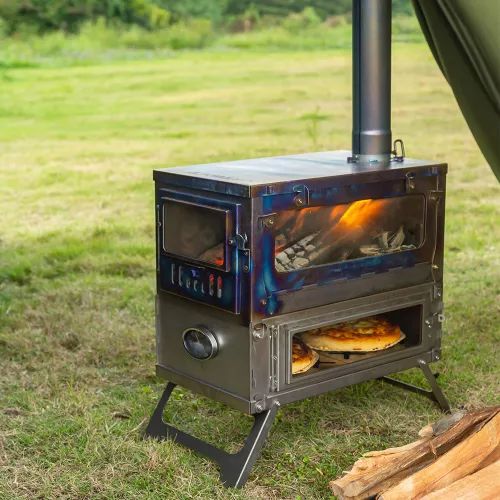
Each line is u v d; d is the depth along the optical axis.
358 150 2.51
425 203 2.49
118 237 4.36
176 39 8.69
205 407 2.68
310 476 2.39
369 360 2.49
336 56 8.42
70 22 8.51
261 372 2.33
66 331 3.13
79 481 2.37
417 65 7.98
